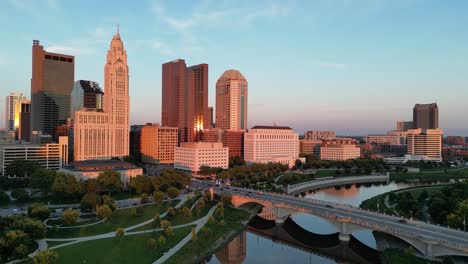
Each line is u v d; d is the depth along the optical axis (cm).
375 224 18150
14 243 15038
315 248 19912
